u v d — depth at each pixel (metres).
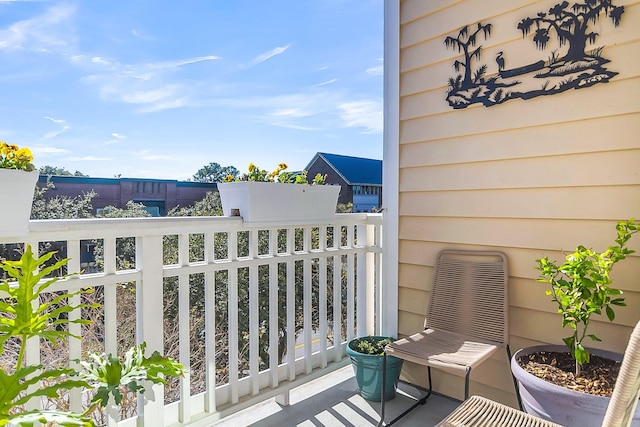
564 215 1.90
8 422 0.86
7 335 0.99
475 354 1.82
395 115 2.55
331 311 3.46
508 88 2.06
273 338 2.19
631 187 1.72
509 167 2.08
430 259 2.40
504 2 2.08
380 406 2.24
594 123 1.81
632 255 1.73
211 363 1.95
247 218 2.01
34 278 1.04
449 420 1.29
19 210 1.28
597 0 1.79
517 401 1.95
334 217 2.47
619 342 1.76
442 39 2.32
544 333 1.97
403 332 2.54
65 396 1.88
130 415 2.15
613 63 1.76
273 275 2.17
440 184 2.35
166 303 2.75
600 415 1.34
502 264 2.09
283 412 2.18
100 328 2.24
